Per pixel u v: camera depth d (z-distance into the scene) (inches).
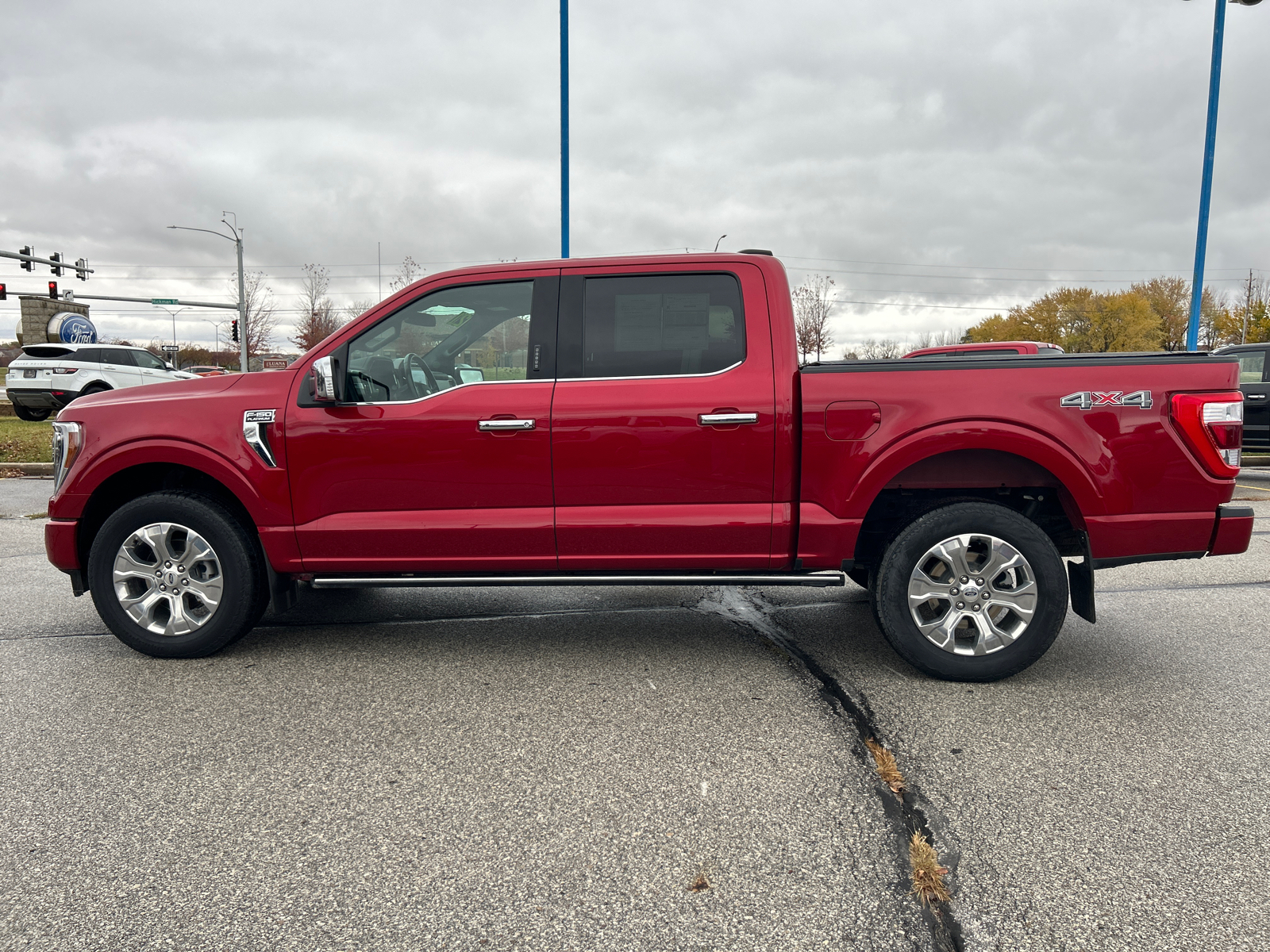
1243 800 102.1
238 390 152.5
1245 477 458.6
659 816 98.9
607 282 149.5
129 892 84.1
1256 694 137.5
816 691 139.6
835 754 115.4
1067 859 89.4
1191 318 607.2
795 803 101.7
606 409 144.3
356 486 148.4
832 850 91.3
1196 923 78.6
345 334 151.7
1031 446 137.1
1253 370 460.1
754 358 145.5
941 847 91.9
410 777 109.1
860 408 140.3
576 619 185.5
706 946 75.7
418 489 147.6
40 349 718.5
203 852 91.4
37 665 153.6
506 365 150.1
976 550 144.3
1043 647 139.3
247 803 102.3
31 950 75.1
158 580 154.2
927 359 141.1
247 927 78.5
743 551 147.1
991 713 129.7
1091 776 108.5
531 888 84.7
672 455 144.6
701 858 90.0
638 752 116.3
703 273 148.6
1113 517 137.9
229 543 151.3
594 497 146.3
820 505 142.9
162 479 167.0
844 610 192.5
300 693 139.6
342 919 79.7
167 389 156.9
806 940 76.5
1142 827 95.9
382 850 91.8
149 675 148.2
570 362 148.2
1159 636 170.9
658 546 147.0
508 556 149.2
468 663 154.6
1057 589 138.1
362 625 180.4
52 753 116.3
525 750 117.0
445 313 152.3
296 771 110.8
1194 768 110.7
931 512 141.0
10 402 872.9
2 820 98.0
